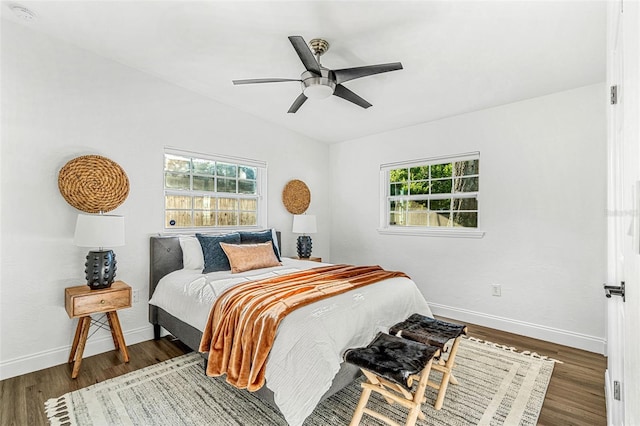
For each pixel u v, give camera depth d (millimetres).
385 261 4398
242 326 1909
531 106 3158
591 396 2121
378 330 2117
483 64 2604
